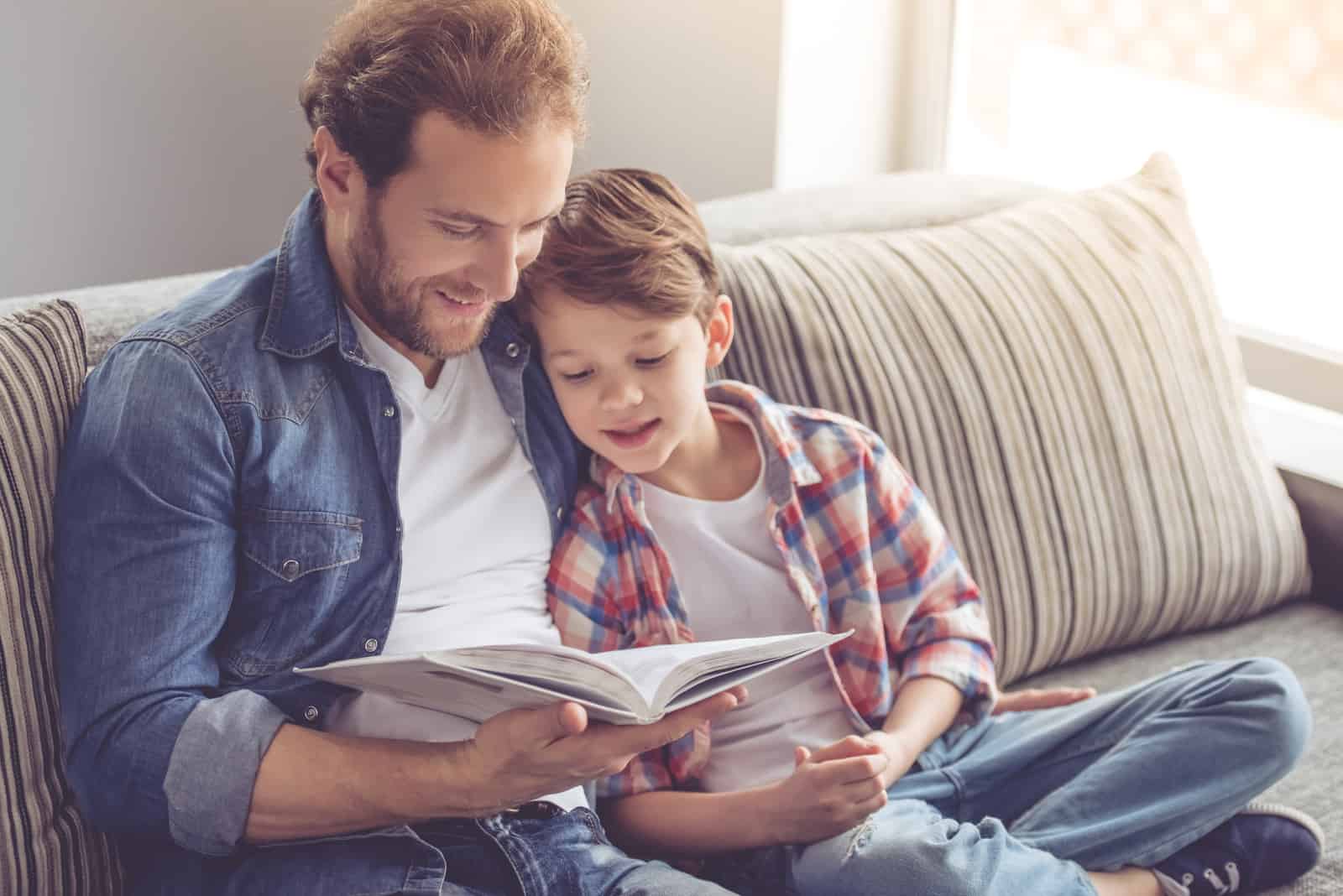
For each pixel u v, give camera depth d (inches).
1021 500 68.4
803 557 59.2
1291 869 57.2
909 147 100.8
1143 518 70.6
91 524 48.6
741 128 94.3
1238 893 57.5
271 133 98.5
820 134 96.3
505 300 50.9
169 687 48.2
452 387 56.2
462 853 49.9
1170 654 72.6
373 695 51.6
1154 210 76.0
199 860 49.1
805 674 59.4
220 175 98.7
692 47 94.0
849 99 97.0
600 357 55.5
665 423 56.7
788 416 61.8
